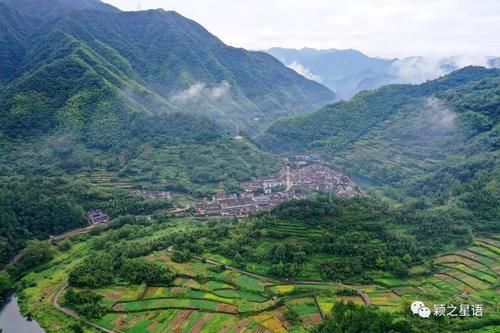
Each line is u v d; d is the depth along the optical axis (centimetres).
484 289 17388
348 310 13700
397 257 19012
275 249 19325
